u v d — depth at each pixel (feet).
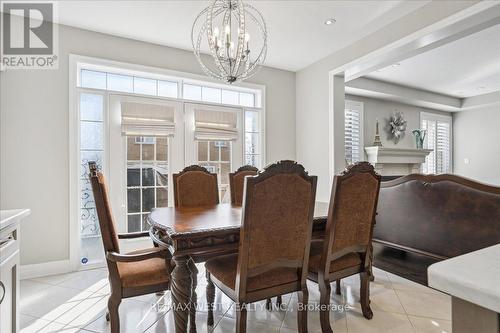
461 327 1.78
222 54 7.55
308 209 5.36
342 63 12.13
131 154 11.34
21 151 9.53
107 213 5.40
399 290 8.43
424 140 21.56
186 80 12.60
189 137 12.46
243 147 13.82
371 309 7.29
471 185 7.71
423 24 8.77
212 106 13.05
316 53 12.62
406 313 7.10
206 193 9.50
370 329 6.40
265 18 9.55
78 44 10.34
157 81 12.32
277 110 14.58
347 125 17.89
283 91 14.76
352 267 6.57
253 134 14.25
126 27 10.31
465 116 22.86
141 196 11.50
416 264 9.04
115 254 5.21
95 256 11.02
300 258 5.42
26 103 9.59
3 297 4.20
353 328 6.44
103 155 10.93
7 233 4.35
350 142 17.98
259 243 4.91
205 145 12.87
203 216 6.75
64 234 10.16
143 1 8.69
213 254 5.52
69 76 10.19
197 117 12.66
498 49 12.65
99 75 11.21
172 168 12.07
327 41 11.38
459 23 7.95
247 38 7.41
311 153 14.03
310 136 14.10
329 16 9.45
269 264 5.08
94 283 9.08
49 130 9.92
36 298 8.00
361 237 6.56
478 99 20.98
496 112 21.18
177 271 5.13
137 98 11.43
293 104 15.05
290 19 9.67
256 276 5.11
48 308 7.43
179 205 9.03
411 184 9.19
